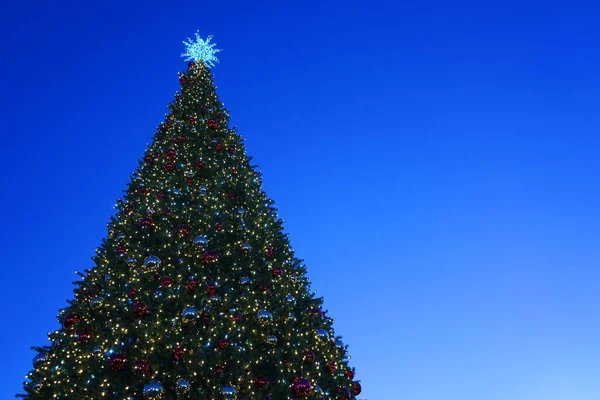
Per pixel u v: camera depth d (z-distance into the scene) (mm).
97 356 9594
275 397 10094
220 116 21172
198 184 15414
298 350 10977
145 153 18484
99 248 13766
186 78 24078
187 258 12477
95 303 11125
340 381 11500
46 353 10141
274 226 14766
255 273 12656
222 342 10062
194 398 9281
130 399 9102
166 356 9727
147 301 10906
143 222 13117
